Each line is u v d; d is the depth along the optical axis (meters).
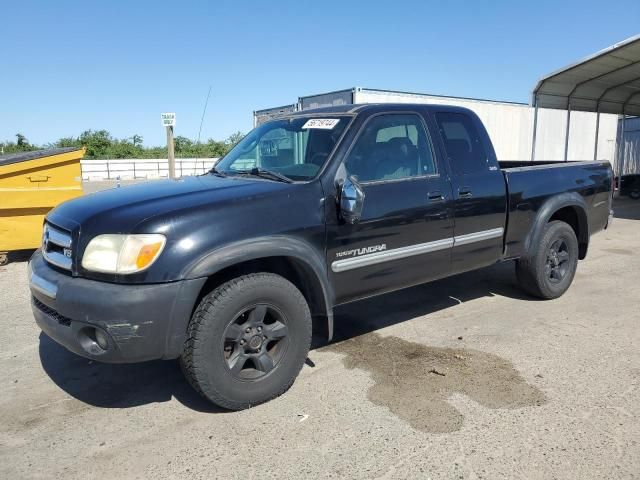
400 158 4.18
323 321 3.91
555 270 5.61
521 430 3.15
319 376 3.93
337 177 3.76
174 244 3.05
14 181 7.50
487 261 4.89
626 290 6.07
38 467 2.88
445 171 4.42
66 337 3.14
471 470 2.78
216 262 3.12
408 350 4.40
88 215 3.26
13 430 3.26
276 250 3.35
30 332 4.95
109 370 4.11
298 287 3.84
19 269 7.46
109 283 3.03
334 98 12.99
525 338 4.62
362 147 3.96
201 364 3.18
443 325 4.99
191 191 3.52
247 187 3.57
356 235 3.82
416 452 2.95
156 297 2.99
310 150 4.04
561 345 4.45
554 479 2.70
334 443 3.06
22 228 7.67
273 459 2.92
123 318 2.95
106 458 2.96
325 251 3.68
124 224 3.07
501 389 3.67
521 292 5.99
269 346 3.58
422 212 4.19
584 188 5.75
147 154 54.19
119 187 4.10
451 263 4.54
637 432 3.10
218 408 3.49
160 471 2.83
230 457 2.95
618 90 15.79
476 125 4.82
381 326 5.00
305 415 3.37
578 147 18.58
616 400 3.49
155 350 3.06
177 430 3.24
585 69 13.23
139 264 2.99
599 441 3.02
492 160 4.84
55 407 3.55
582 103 16.33
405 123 4.29
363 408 3.45
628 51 11.90
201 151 54.53
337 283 3.80
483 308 5.46
